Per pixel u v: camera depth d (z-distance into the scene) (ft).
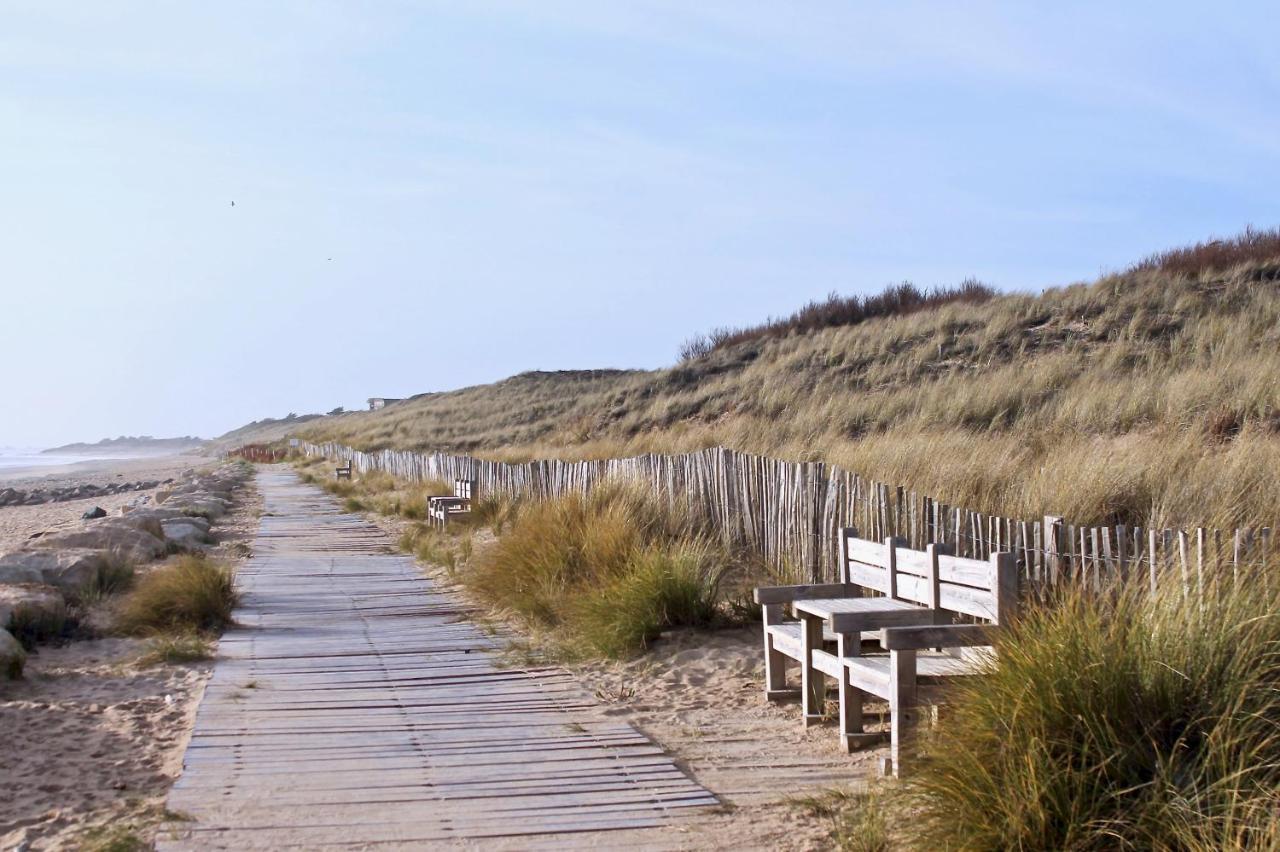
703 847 14.19
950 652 19.65
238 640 29.07
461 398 214.90
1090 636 14.10
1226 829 11.33
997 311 82.69
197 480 106.32
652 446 66.85
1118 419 45.70
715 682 23.54
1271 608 14.17
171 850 14.11
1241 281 71.87
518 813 15.52
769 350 97.96
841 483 29.99
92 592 34.35
